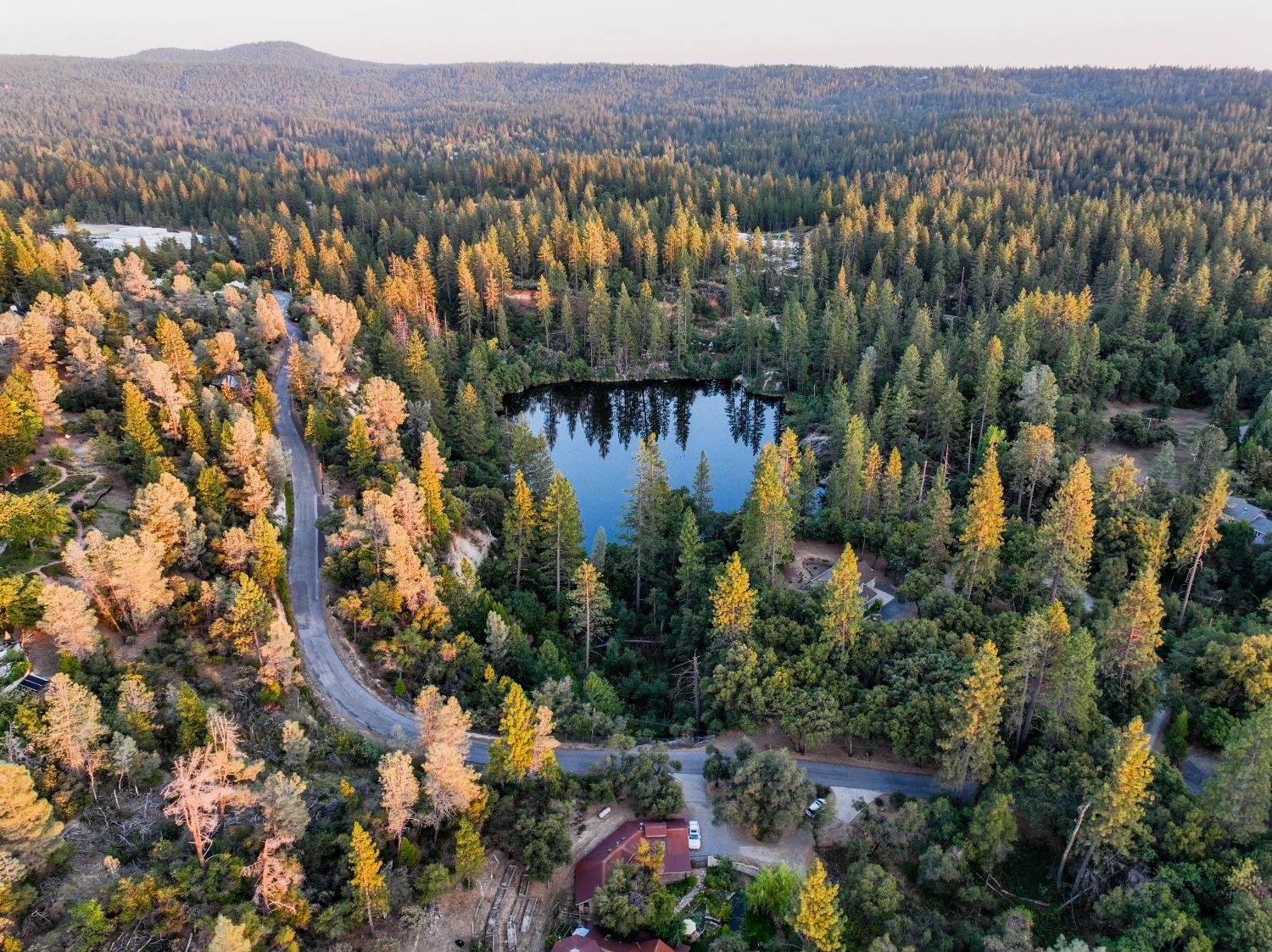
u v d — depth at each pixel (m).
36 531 64.50
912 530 87.81
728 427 151.38
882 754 60.81
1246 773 45.03
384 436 99.56
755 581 80.38
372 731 61.19
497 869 50.28
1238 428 113.25
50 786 45.06
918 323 137.25
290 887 42.09
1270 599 69.31
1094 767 50.81
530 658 71.06
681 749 62.22
